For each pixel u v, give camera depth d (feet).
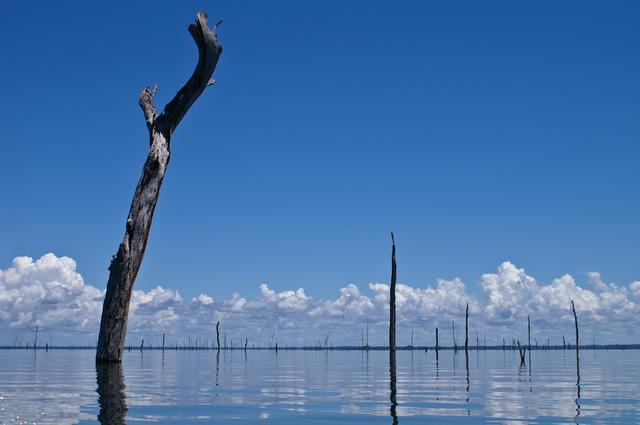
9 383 62.80
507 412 40.06
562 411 40.81
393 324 154.51
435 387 62.44
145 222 86.07
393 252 157.07
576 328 223.92
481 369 115.65
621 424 34.86
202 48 85.87
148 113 88.94
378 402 45.91
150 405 41.98
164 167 87.04
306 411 39.60
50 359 194.90
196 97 88.22
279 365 140.46
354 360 204.74
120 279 85.92
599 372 101.65
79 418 34.81
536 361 183.11
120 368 87.45
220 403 44.06
